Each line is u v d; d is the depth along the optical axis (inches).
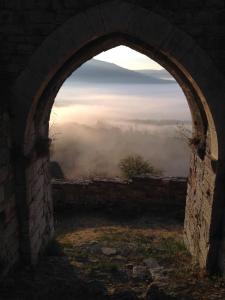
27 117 259.6
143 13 243.4
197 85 252.2
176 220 460.4
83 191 481.7
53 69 256.7
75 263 311.9
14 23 250.7
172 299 235.3
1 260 244.1
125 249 356.2
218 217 266.7
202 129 296.7
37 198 304.0
